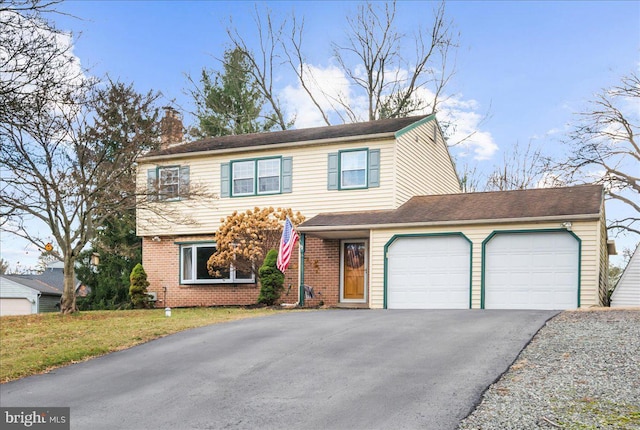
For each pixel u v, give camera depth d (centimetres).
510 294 1778
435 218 1888
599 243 1698
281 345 1080
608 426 578
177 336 1251
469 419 632
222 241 2148
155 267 2469
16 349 1170
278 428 659
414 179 2258
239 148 2298
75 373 979
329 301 2128
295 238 1973
